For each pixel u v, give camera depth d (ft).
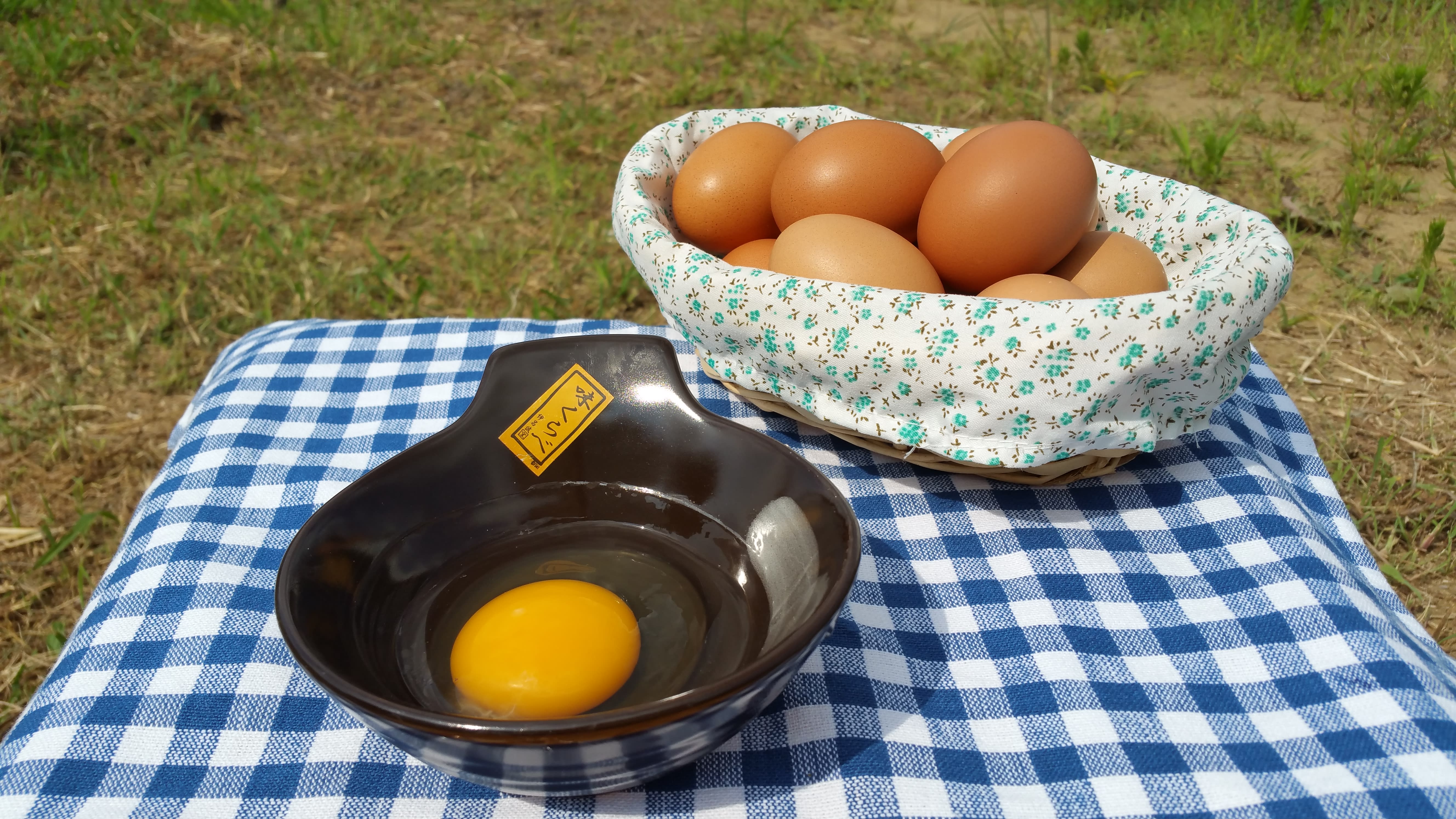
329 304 9.62
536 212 11.14
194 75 13.66
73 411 8.57
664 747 2.21
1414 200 10.23
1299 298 9.10
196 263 10.25
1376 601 3.33
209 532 3.56
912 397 3.42
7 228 10.46
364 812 2.61
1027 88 13.03
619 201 4.21
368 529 2.85
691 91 13.43
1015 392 3.26
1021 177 3.75
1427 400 7.91
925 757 2.74
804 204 4.11
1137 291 3.83
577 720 2.05
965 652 3.09
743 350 3.76
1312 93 12.28
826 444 4.07
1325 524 3.87
